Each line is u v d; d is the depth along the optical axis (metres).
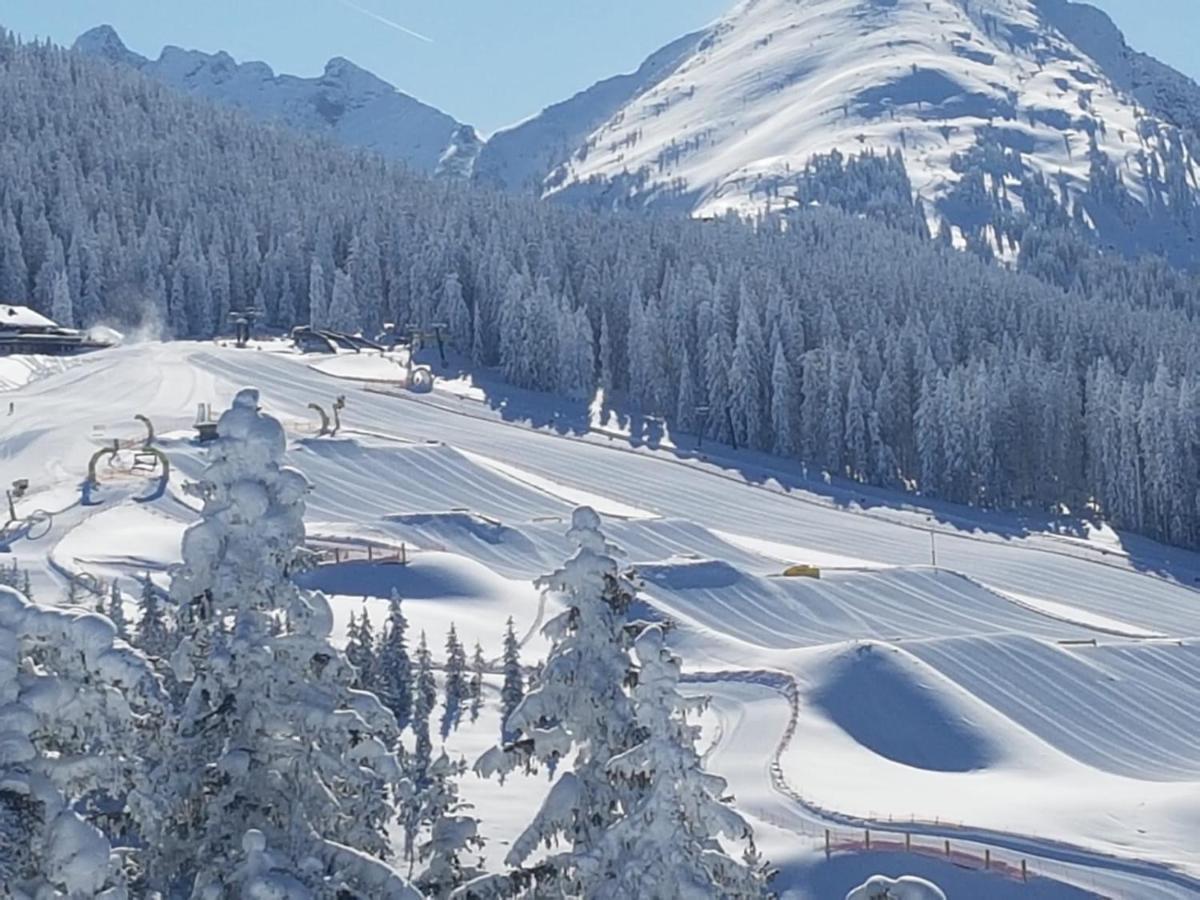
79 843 12.80
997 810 63.66
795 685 81.19
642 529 126.81
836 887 54.75
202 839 14.88
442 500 132.12
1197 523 158.75
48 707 13.51
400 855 24.92
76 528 110.88
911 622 107.12
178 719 14.73
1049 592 130.25
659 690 14.62
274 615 15.66
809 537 141.75
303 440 140.25
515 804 57.97
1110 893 55.22
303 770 14.98
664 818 14.40
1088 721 85.88
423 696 73.62
